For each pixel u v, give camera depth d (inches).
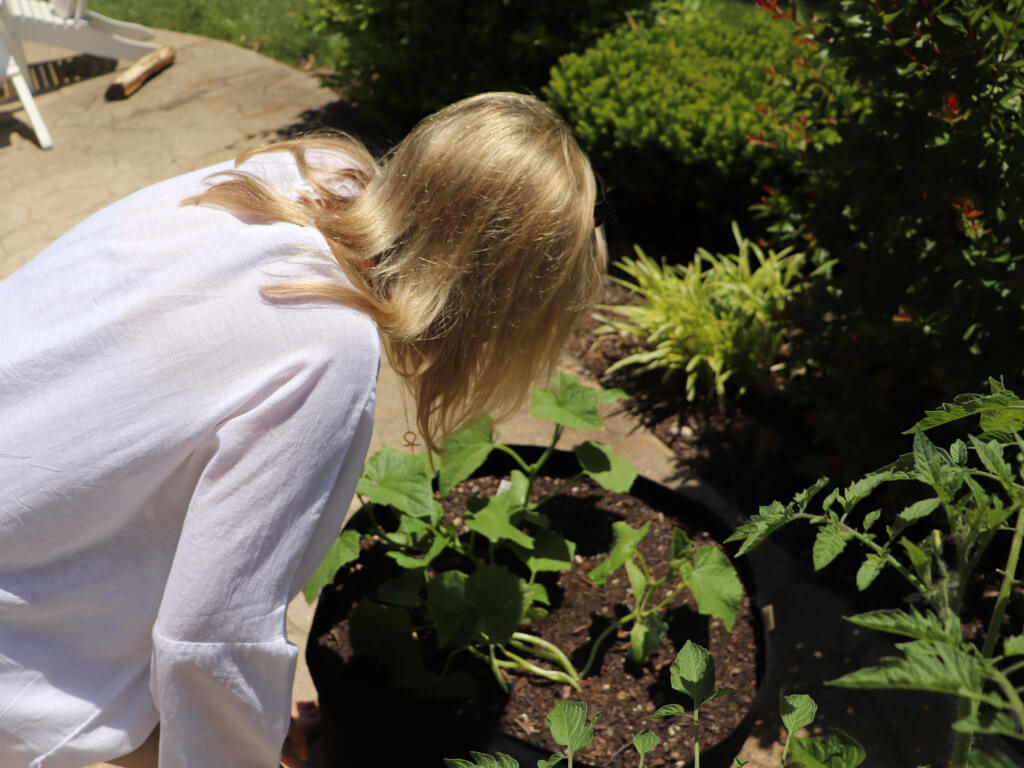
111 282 40.0
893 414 89.7
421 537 73.5
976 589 85.8
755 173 123.6
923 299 83.9
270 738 41.6
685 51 146.7
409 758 61.3
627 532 70.5
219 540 36.3
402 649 64.9
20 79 173.0
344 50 179.2
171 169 165.6
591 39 165.3
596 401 72.7
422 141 42.4
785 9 90.7
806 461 97.4
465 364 45.1
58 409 38.0
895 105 82.2
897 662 21.3
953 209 81.5
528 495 74.7
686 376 118.0
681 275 139.8
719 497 100.6
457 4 163.8
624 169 139.1
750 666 66.4
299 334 37.5
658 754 61.5
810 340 92.9
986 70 69.6
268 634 37.9
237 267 38.6
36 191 158.1
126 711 43.1
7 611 40.3
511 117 42.8
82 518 39.3
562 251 43.0
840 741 26.5
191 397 37.5
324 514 40.8
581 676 67.7
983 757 20.7
